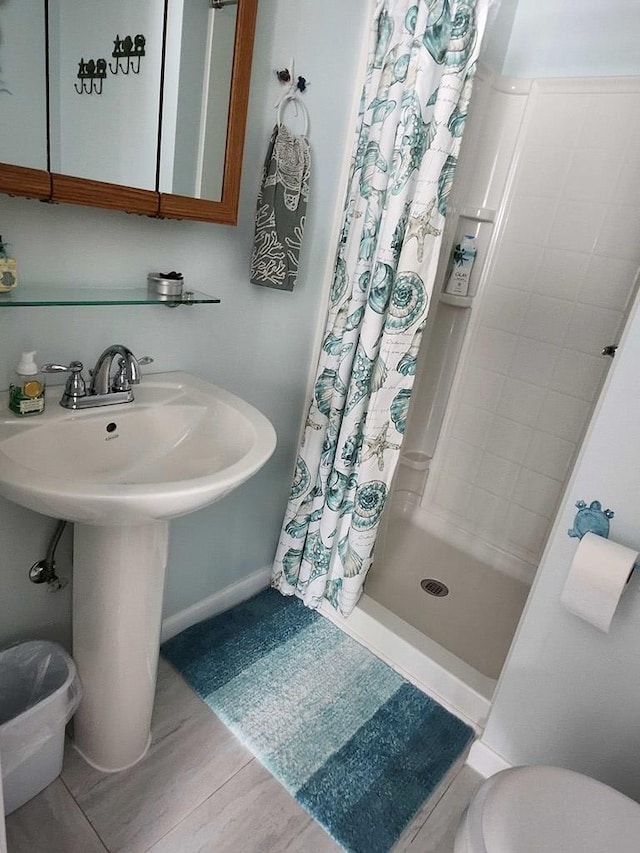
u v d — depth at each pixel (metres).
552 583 1.24
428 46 1.24
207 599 1.77
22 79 0.85
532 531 2.24
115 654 1.15
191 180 1.11
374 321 1.46
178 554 1.59
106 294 1.09
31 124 0.88
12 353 1.04
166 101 1.02
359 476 1.60
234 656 1.67
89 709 1.23
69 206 1.02
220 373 1.46
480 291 2.22
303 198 1.34
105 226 1.08
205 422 1.22
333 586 1.80
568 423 2.09
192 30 1.01
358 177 1.46
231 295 1.39
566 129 1.93
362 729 1.50
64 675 1.24
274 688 1.58
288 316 1.57
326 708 1.55
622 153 1.83
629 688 1.17
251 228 1.36
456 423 2.39
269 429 1.13
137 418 1.12
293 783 1.33
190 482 0.88
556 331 2.07
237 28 1.06
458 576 2.23
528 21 1.93
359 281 1.47
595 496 1.15
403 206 1.37
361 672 1.69
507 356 2.20
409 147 1.31
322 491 1.73
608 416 1.11
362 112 1.44
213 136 1.11
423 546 2.41
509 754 1.39
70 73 0.90
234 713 1.49
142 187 1.04
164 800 1.25
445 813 1.32
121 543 1.05
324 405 1.65
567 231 1.99
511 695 1.36
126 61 0.96
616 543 1.11
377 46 1.37
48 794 1.22
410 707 1.59
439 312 2.29
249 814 1.25
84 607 1.13
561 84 1.90
